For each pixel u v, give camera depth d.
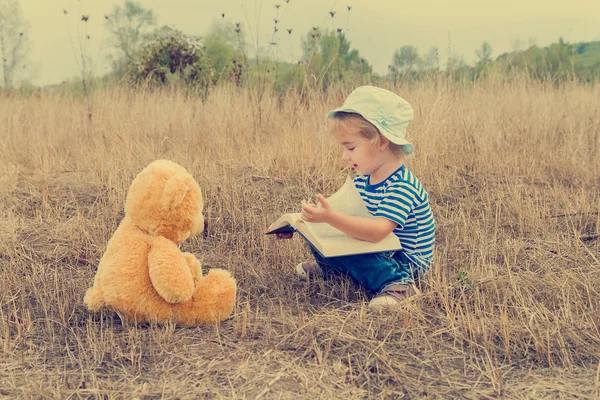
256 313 3.09
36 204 4.88
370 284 3.34
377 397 2.40
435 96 7.05
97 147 6.15
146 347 2.75
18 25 10.88
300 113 6.73
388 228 3.19
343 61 8.31
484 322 2.96
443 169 5.53
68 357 2.71
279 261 3.89
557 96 8.08
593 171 5.55
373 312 3.13
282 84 8.38
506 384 2.50
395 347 2.80
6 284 3.48
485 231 4.39
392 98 3.30
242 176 5.38
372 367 2.63
